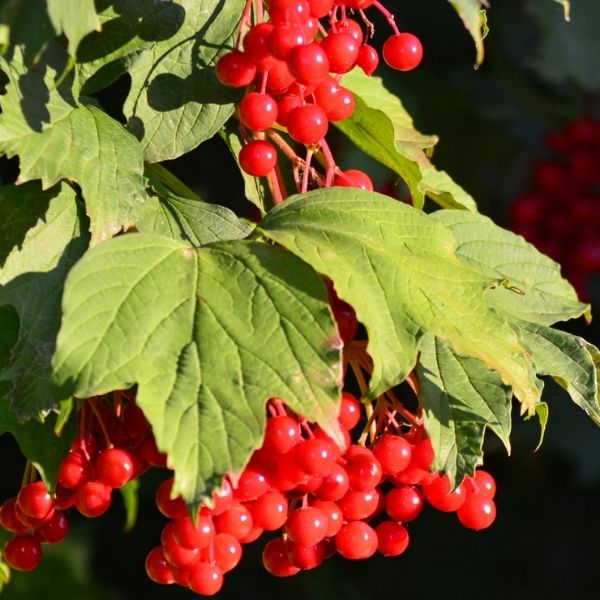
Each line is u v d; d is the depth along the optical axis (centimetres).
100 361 76
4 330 82
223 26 83
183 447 75
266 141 82
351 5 83
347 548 82
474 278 79
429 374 81
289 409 80
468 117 110
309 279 78
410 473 82
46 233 81
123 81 98
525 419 81
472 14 79
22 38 78
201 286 78
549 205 105
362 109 85
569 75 107
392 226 80
